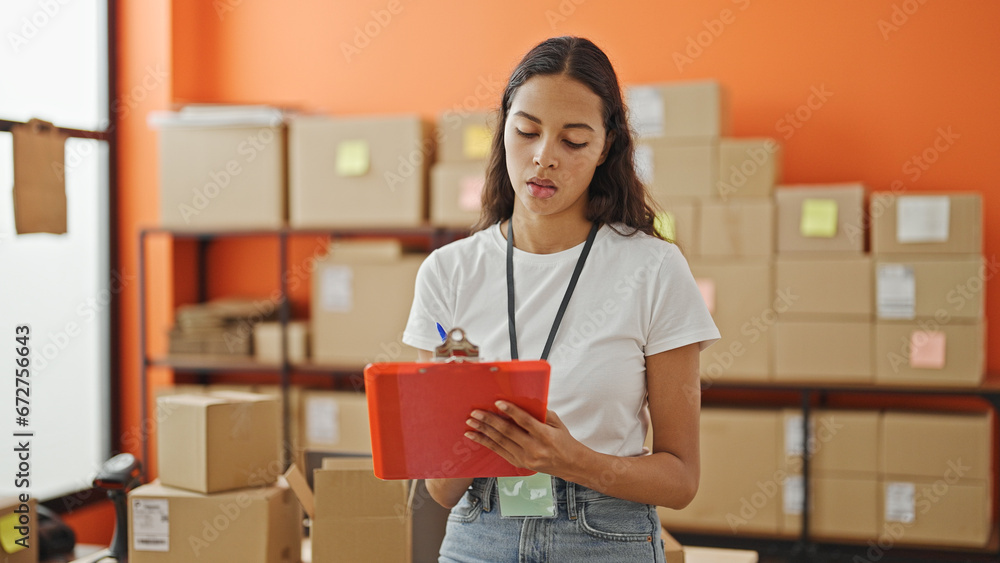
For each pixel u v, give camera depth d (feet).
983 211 10.48
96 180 11.99
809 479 9.88
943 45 10.57
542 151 3.78
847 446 9.82
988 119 10.45
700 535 10.30
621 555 3.82
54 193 7.68
